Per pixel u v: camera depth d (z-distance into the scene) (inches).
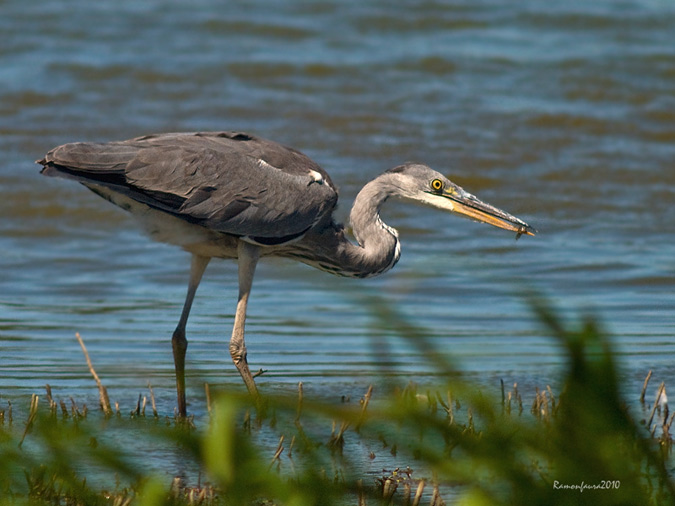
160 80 919.7
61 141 795.4
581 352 132.3
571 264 613.6
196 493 257.8
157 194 365.7
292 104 883.4
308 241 406.6
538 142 829.8
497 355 448.1
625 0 1195.3
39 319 502.9
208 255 395.5
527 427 146.3
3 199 691.4
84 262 614.5
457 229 677.3
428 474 294.0
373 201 420.8
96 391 392.8
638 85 951.0
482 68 984.3
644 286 574.9
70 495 237.8
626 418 134.9
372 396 380.8
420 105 893.8
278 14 1106.7
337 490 160.7
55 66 932.0
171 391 400.8
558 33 1085.8
